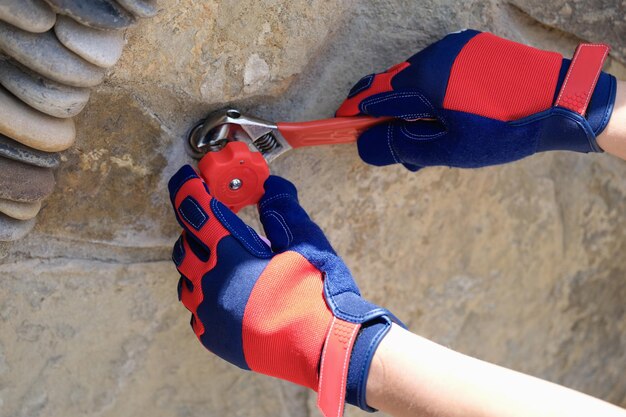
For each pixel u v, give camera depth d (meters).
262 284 0.69
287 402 0.97
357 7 0.78
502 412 0.63
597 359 1.18
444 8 0.81
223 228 0.72
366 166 0.86
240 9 0.71
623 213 1.07
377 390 0.66
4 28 0.58
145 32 0.68
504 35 0.86
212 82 0.73
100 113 0.71
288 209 0.74
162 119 0.74
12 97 0.61
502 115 0.74
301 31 0.75
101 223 0.77
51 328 0.80
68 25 0.59
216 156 0.74
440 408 0.64
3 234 0.67
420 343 0.66
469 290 1.02
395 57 0.81
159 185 0.77
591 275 1.10
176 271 0.83
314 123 0.77
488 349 1.08
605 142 0.74
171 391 0.90
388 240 0.93
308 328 0.67
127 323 0.84
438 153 0.75
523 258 1.04
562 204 1.03
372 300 0.96
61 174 0.73
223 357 0.73
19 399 0.81
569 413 0.62
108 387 0.86
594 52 0.74
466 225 0.97
